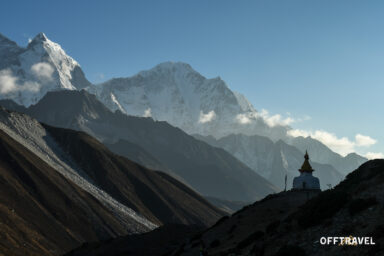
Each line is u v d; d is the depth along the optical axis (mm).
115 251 98312
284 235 40906
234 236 58812
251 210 69500
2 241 132500
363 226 34000
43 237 163875
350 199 39125
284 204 67438
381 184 39188
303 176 75125
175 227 114062
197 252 59844
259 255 40062
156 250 92125
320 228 37531
